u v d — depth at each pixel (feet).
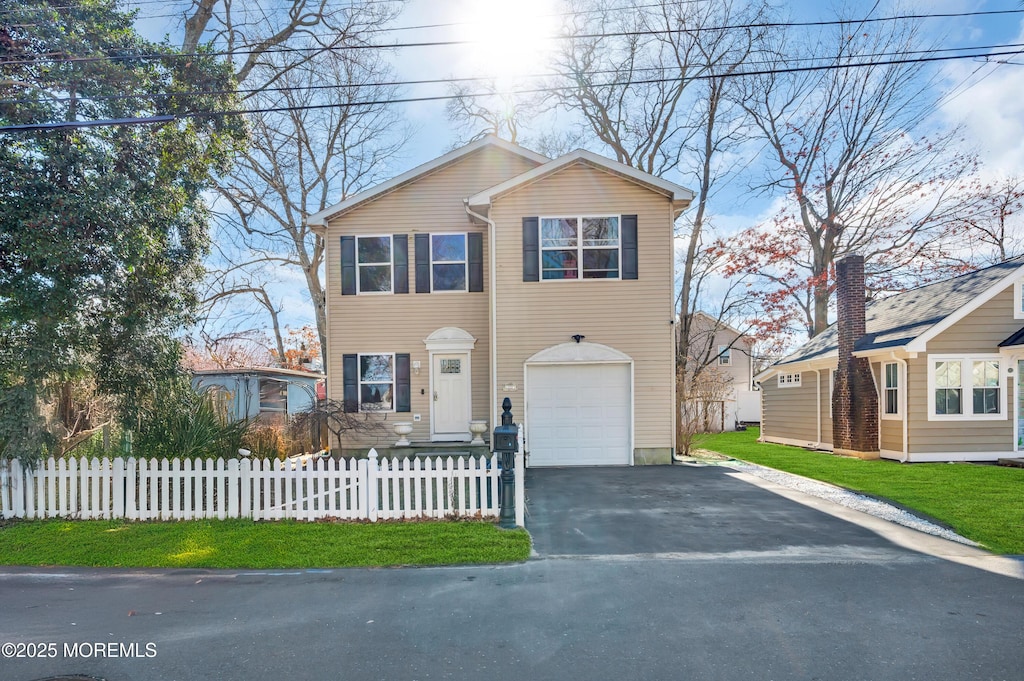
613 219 45.34
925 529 24.64
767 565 20.17
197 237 32.68
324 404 46.80
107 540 23.30
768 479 37.24
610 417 44.65
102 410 33.68
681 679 12.37
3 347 26.48
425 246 49.62
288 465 25.96
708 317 93.66
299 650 13.99
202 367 89.20
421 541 22.77
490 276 45.37
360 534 23.66
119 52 28.60
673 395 44.60
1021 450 45.75
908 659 13.21
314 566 20.59
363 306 49.47
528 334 44.96
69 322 27.22
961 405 45.55
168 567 20.76
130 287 29.09
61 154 25.76
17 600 17.71
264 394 60.90
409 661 13.32
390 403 49.16
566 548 22.40
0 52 26.32
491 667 12.99
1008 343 44.68
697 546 22.54
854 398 50.29
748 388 105.29
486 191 45.01
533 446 44.39
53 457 27.07
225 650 14.05
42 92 26.03
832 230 78.84
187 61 30.58
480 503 26.66
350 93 74.08
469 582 18.76
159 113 30.19
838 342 52.95
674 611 16.10
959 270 74.84
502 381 44.73
